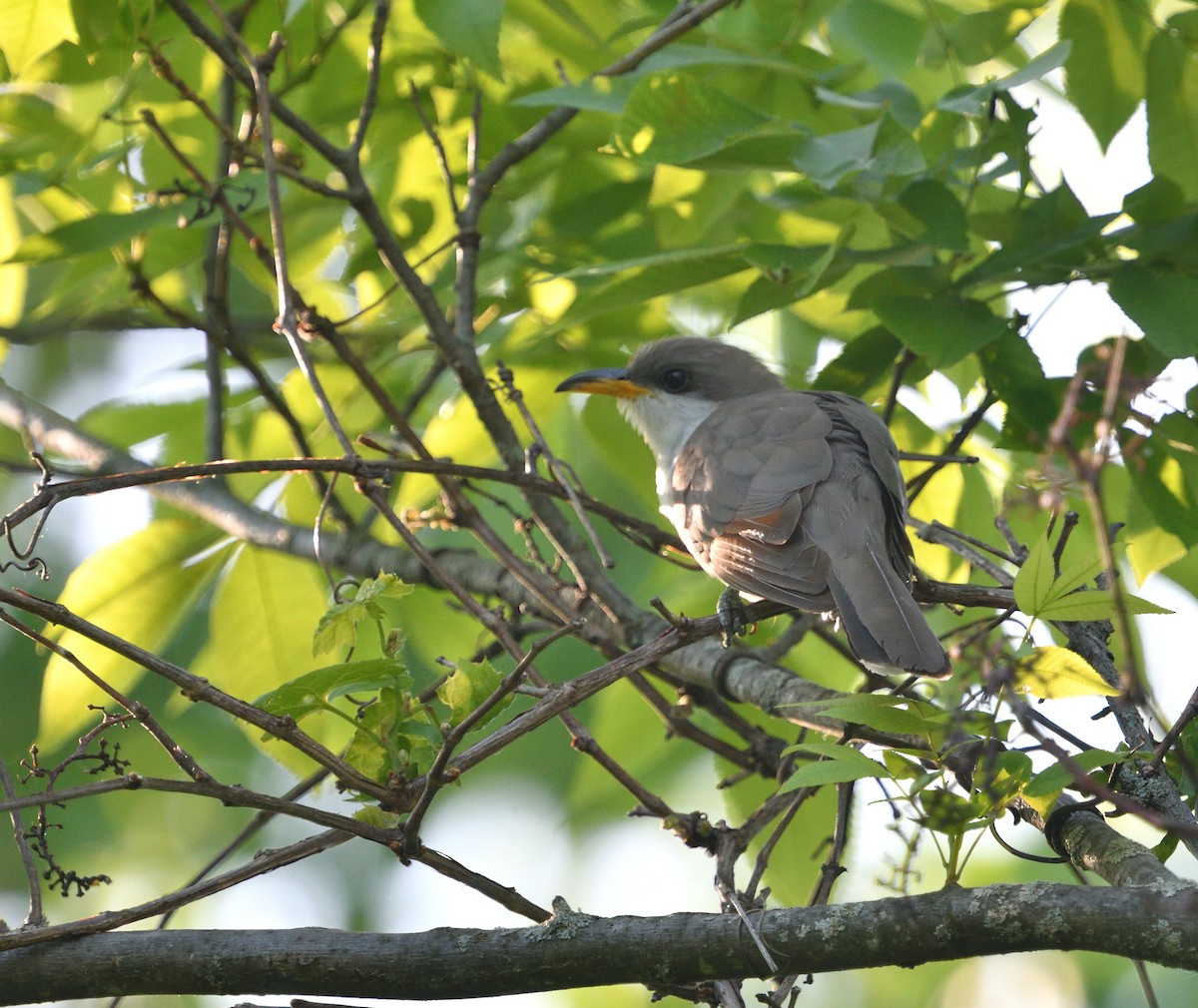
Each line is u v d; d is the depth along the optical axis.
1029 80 8.45
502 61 11.35
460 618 11.07
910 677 7.37
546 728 15.40
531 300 11.38
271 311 13.09
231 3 10.44
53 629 10.05
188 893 6.36
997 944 5.63
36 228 12.70
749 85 10.80
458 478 9.68
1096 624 7.78
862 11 11.59
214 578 10.94
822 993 14.38
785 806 7.91
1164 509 8.85
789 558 8.57
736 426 9.75
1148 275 8.50
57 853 15.04
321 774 9.30
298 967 6.36
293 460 8.07
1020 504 5.78
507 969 6.25
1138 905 5.38
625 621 9.67
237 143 9.20
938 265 9.23
